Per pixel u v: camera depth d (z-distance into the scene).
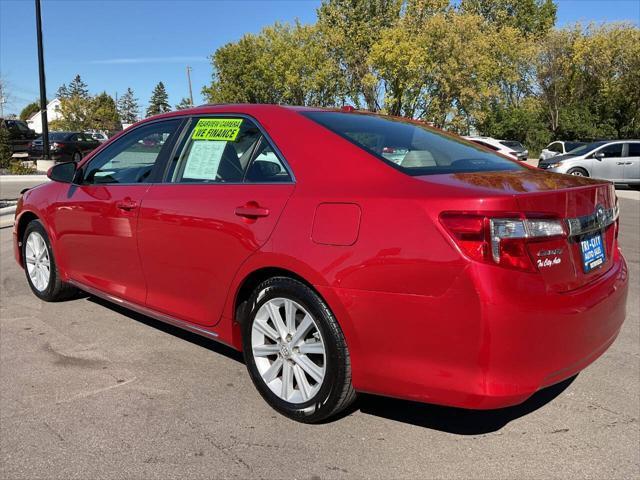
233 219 3.07
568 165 18.55
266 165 3.12
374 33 39.91
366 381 2.61
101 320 4.53
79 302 5.00
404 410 3.10
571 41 43.28
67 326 4.38
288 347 2.91
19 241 5.19
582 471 2.54
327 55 42.09
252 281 3.10
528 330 2.29
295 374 2.91
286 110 3.32
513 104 46.75
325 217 2.70
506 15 57.97
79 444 2.73
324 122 3.19
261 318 3.04
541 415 3.05
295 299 2.82
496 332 2.25
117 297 4.01
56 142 25.83
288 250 2.77
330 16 41.41
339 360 2.67
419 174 2.70
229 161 3.33
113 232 3.90
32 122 82.50
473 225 2.28
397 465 2.58
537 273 2.34
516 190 2.44
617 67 40.69
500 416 3.04
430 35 35.69
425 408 3.12
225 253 3.11
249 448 2.71
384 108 36.12
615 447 2.73
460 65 35.66
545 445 2.75
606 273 2.84
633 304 5.02
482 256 2.27
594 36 41.66
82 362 3.70
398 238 2.44
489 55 39.34
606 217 2.88
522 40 45.53
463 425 2.95
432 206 2.39
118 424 2.92
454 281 2.29
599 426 2.93
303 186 2.88
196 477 2.48
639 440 2.79
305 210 2.78
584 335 2.51
